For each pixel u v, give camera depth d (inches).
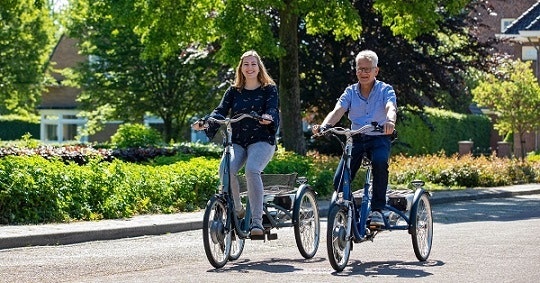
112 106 3410.4
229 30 1984.5
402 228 851.4
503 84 2982.3
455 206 1766.7
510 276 772.6
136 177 1382.9
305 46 2571.4
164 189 1411.2
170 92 3316.9
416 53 2518.5
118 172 1350.9
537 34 3513.8
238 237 860.6
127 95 3351.4
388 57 2502.5
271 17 2352.4
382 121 851.4
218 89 2659.9
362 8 2484.0
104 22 3255.4
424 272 803.4
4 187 1192.2
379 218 837.2
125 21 2049.7
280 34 2117.4
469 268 826.2
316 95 2549.2
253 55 866.1
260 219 852.0
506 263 856.3
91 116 3457.2
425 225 892.0
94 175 1301.7
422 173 2300.7
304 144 2137.1
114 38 3262.8
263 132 857.5
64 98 4591.5
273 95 864.9
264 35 1991.9
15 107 4357.8
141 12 2047.2
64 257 945.5
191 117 3508.9
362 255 937.5
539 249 971.3
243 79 871.1
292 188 913.5
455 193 1982.0
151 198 1393.9
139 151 1962.4
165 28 2039.9
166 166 1502.2
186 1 2023.9
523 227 1248.8
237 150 858.8
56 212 1228.5
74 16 3336.6
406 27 2103.8
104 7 2105.1
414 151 3363.7
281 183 904.9
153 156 1973.4
